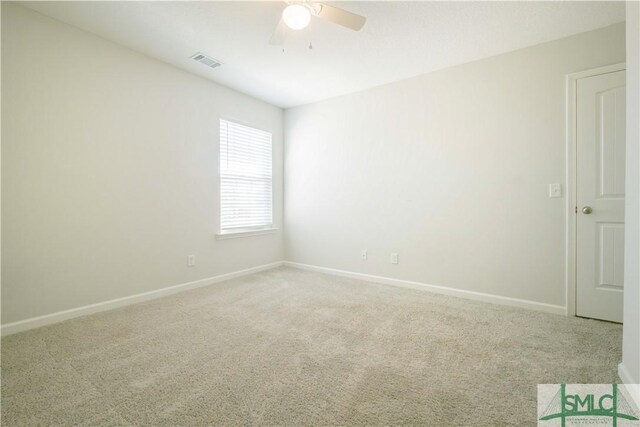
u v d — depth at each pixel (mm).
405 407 1356
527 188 2607
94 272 2484
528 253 2615
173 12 2156
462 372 1632
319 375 1607
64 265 2316
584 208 2359
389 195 3406
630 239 1463
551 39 2465
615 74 2238
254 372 1635
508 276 2715
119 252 2637
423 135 3156
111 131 2564
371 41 2504
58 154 2266
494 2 2010
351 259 3730
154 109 2861
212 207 3430
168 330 2162
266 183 4145
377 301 2826
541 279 2564
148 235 2842
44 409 1334
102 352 1838
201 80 3270
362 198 3617
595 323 2277
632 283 1441
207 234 3381
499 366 1688
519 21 2217
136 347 1905
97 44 2465
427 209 3150
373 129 3512
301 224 4219
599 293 2330
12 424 1246
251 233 3871
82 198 2402
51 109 2225
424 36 2426
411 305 2715
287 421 1273
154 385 1514
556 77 2469
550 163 2504
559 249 2482
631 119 1445
